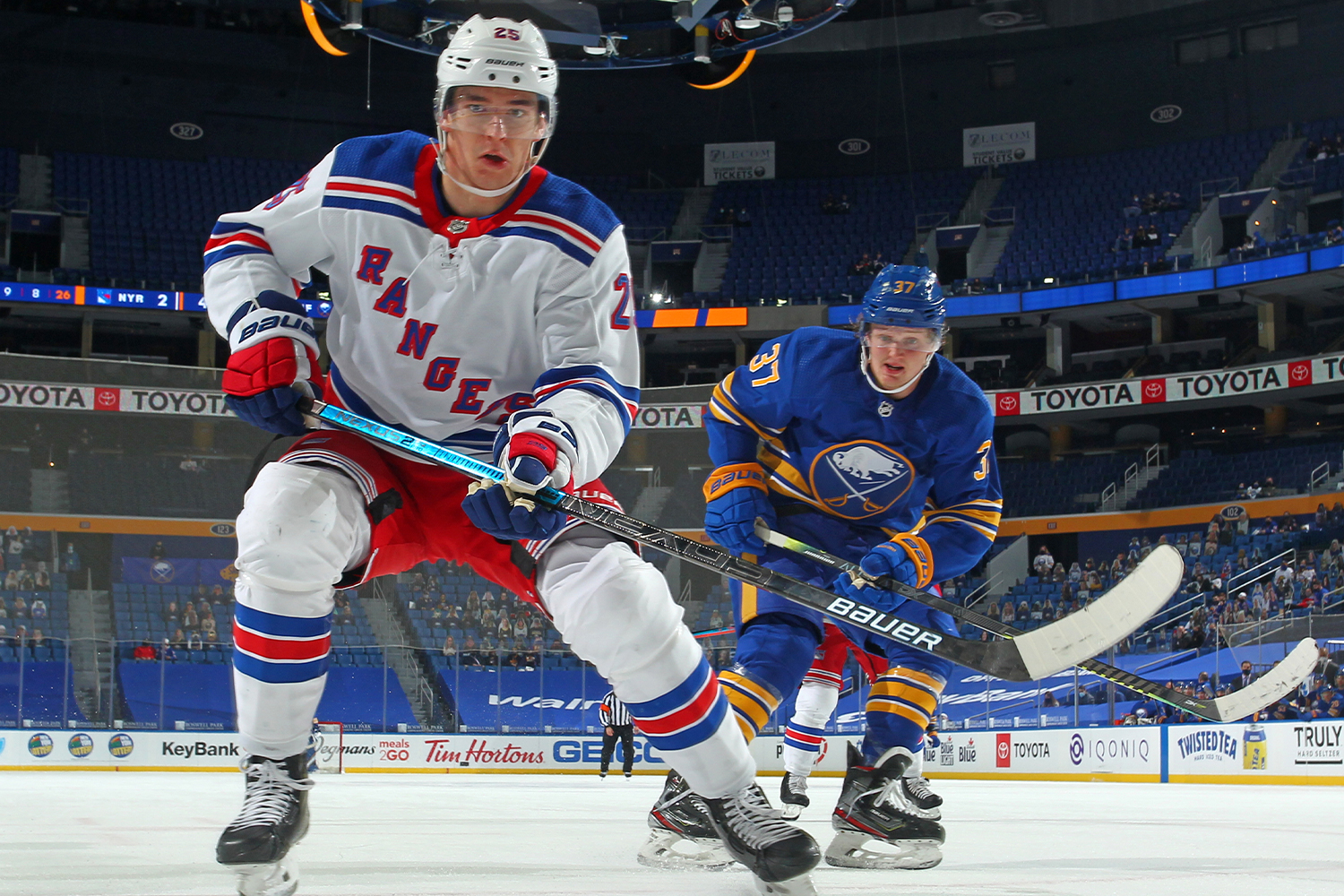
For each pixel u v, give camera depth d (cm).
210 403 2136
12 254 2375
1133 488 2227
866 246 2583
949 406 328
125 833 370
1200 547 2070
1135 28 2480
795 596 198
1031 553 2283
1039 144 2600
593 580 179
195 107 2531
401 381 206
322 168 203
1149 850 331
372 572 196
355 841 342
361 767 1648
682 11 977
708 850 266
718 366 2520
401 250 199
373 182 199
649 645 177
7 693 1583
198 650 1705
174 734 1609
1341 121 2383
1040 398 2191
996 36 2519
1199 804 722
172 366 2134
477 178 194
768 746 1656
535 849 315
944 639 197
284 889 181
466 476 202
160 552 2080
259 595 176
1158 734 1345
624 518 184
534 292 201
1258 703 247
